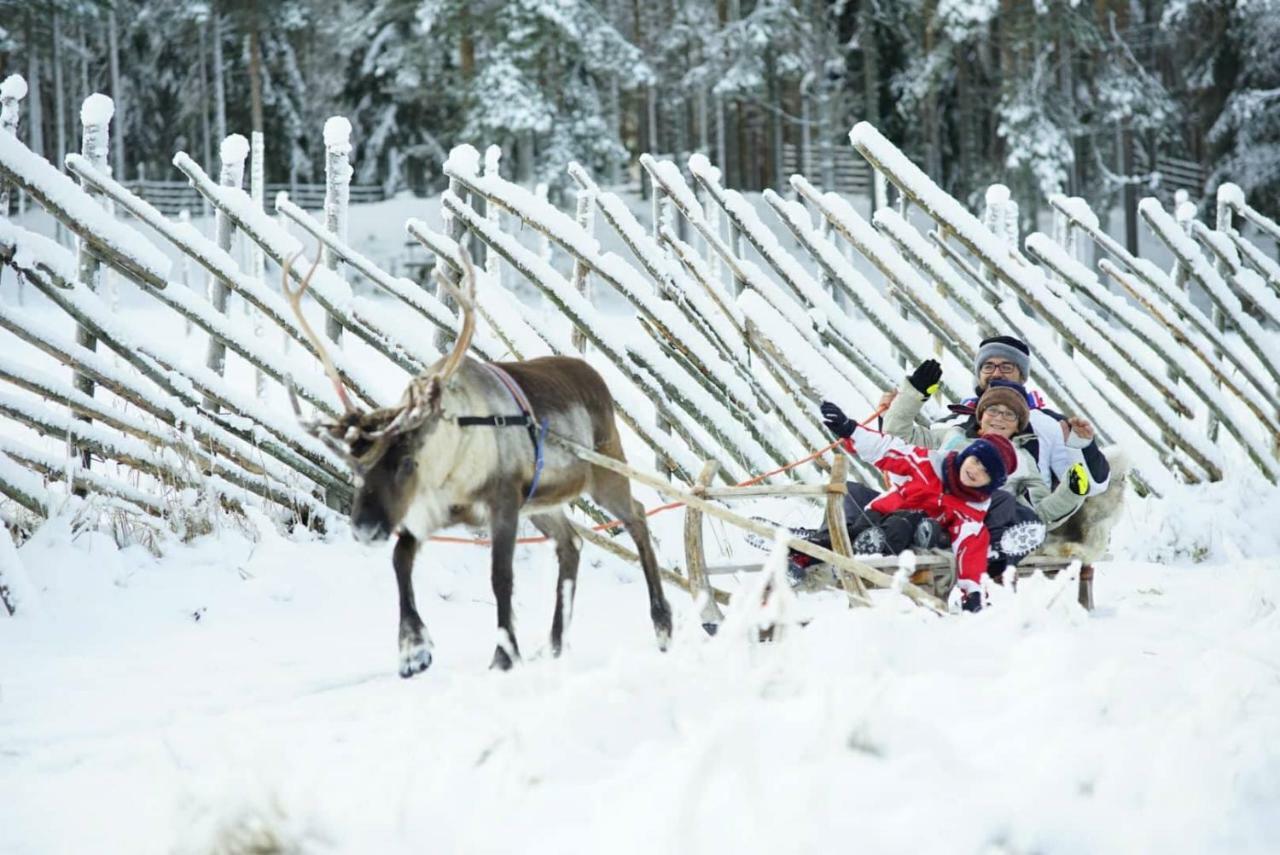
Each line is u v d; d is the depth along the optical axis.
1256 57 62.56
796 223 15.68
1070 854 4.89
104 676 8.98
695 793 4.61
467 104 60.25
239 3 65.44
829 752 5.65
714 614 10.27
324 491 13.26
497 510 9.14
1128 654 7.98
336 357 13.45
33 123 63.66
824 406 10.55
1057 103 58.31
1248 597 9.94
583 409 10.23
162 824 5.59
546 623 11.10
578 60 61.31
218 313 13.17
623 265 14.58
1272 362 16.67
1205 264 16.97
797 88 71.81
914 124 66.62
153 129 73.06
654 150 72.50
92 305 12.40
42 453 11.95
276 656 9.70
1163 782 5.37
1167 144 72.94
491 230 14.47
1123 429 15.35
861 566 9.45
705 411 14.25
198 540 12.05
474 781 5.54
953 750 5.73
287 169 72.56
